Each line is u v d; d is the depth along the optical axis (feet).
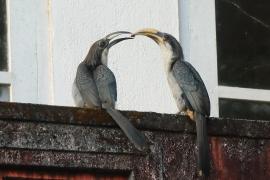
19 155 44.50
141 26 57.06
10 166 44.39
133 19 57.00
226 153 47.70
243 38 59.26
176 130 47.19
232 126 47.96
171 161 46.88
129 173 46.14
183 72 52.85
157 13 57.36
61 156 45.06
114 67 56.08
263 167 48.03
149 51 56.75
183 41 57.82
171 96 56.75
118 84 56.08
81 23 56.34
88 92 50.42
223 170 47.52
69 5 56.29
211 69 58.23
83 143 45.44
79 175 45.44
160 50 55.88
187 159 47.14
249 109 58.85
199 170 46.93
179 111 52.75
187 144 47.29
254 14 59.72
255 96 58.90
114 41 55.16
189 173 47.03
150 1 57.31
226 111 58.44
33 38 56.18
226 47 58.80
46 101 55.77
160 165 46.60
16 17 56.24
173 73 53.21
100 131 45.80
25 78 55.88
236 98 58.59
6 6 56.29
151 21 57.21
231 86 58.59
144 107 56.39
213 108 58.03
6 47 56.03
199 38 58.18
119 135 46.03
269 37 59.72
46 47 56.24
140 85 56.44
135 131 46.03
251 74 59.16
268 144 48.29
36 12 56.39
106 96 50.19
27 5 56.39
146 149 46.44
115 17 56.75
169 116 47.14
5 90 55.77
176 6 57.72
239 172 47.70
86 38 56.29
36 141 44.78
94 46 54.44
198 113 51.55
